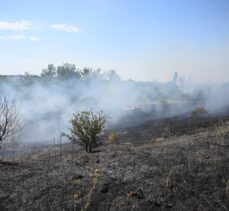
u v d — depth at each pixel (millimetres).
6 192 4402
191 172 4777
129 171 5043
